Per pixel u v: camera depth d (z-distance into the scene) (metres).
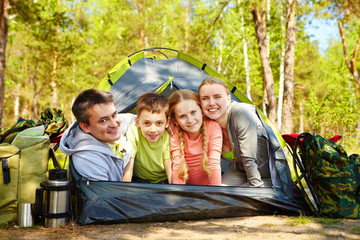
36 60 18.77
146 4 21.14
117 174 3.13
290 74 10.72
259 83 19.16
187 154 3.39
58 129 3.41
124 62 4.71
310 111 10.23
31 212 2.80
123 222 2.85
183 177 3.24
